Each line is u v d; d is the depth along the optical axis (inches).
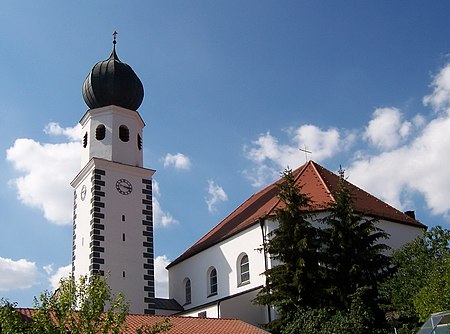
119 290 1665.8
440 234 1342.3
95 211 1707.7
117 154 1796.3
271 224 1499.8
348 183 1689.2
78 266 1733.5
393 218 1578.5
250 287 1519.4
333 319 1178.0
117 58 1929.1
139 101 1891.0
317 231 1336.1
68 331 874.1
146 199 1811.0
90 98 1844.2
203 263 1732.3
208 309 1498.5
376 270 1316.4
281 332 1226.6
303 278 1268.5
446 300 1106.1
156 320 1237.1
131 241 1738.4
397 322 1173.1
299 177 1695.4
